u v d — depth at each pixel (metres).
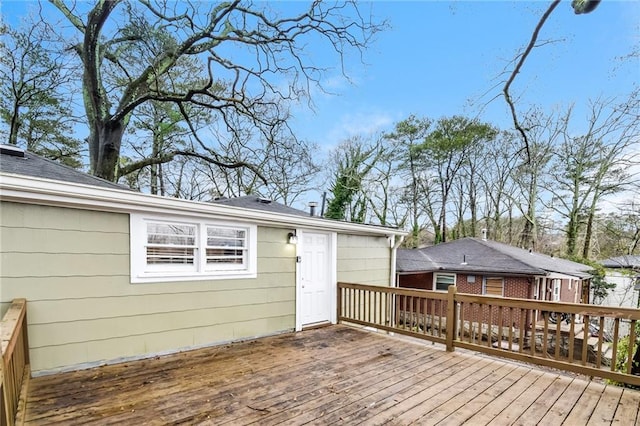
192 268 4.59
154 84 9.35
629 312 3.30
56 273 3.51
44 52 8.83
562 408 2.95
